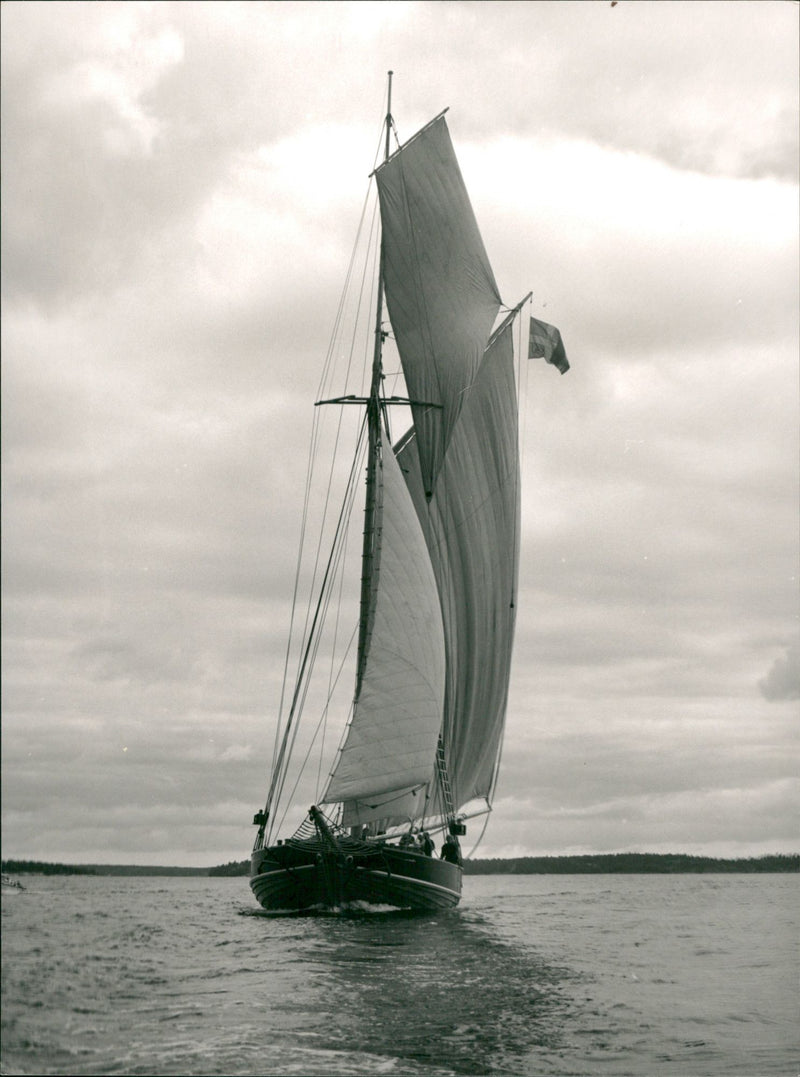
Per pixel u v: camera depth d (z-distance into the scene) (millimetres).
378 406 43000
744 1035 22094
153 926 26500
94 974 21031
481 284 47844
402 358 46000
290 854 35219
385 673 36969
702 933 34312
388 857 35719
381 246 45219
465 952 29922
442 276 46656
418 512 46969
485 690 48406
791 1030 22250
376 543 40531
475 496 48094
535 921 38062
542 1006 24141
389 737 36656
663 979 27078
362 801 36656
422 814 43188
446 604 47281
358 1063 19594
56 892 26328
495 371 48250
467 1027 22172
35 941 21922
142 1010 20344
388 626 37375
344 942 30422
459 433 47688
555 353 47812
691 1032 22484
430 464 47000
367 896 35469
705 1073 20016
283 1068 18781
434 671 38156
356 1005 23203
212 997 21812
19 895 23094
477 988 25469
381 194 44656
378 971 26625
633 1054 21172
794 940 33156
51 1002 19688
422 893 36344
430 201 45938
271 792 39000
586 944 32750
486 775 48500
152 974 22141
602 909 42062
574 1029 22438
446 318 46719
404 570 38062
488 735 48594
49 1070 18156
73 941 22297
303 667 40969
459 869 39594
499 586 48594
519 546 49219
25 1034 18844
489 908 44219
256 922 33000
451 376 46812
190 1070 18188
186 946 25547
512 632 49094
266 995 22625
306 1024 21234
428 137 45438
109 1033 19125
